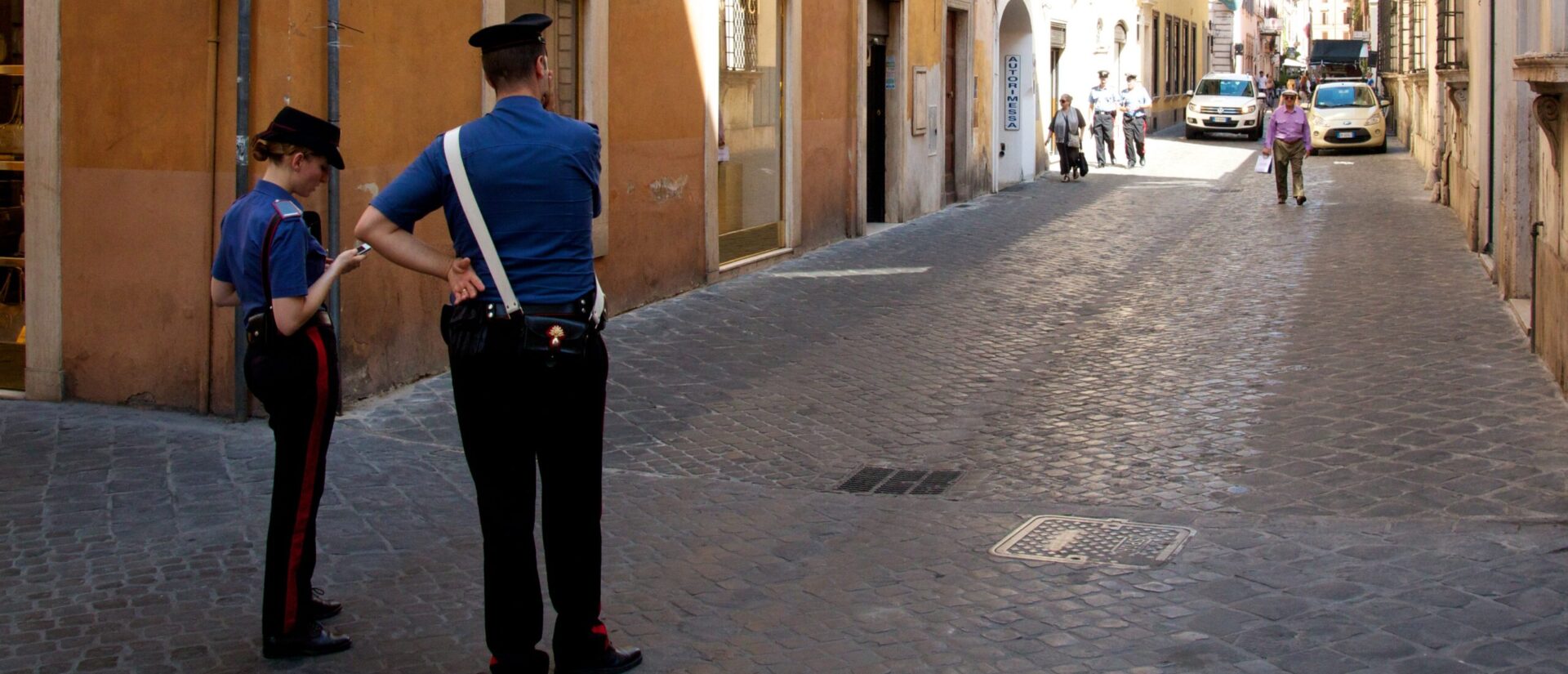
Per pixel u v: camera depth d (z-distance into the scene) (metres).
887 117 18.58
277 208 4.82
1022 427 8.27
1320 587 5.41
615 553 6.10
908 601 5.44
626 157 12.11
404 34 9.34
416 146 9.52
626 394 9.14
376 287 9.16
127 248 8.57
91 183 8.62
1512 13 11.19
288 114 4.91
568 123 4.49
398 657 4.93
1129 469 7.32
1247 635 4.96
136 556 6.01
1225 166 28.78
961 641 5.01
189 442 7.91
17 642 5.04
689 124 13.19
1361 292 12.23
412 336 9.60
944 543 6.17
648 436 8.16
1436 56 19.97
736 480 7.32
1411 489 6.64
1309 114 31.69
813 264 15.09
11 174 8.89
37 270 8.76
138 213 8.53
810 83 16.02
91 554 6.04
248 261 4.82
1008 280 13.73
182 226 8.44
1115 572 5.70
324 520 6.54
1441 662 4.64
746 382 9.48
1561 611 5.05
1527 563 5.57
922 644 5.00
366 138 9.00
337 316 8.68
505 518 4.46
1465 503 6.39
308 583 4.94
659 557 6.04
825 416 8.61
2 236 8.95
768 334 11.09
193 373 8.51
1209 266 14.35
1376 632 4.92
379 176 9.15
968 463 7.56
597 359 4.60
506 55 4.45
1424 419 7.89
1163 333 10.92
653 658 4.91
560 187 4.40
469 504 6.83
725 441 8.05
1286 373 9.27
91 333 8.72
